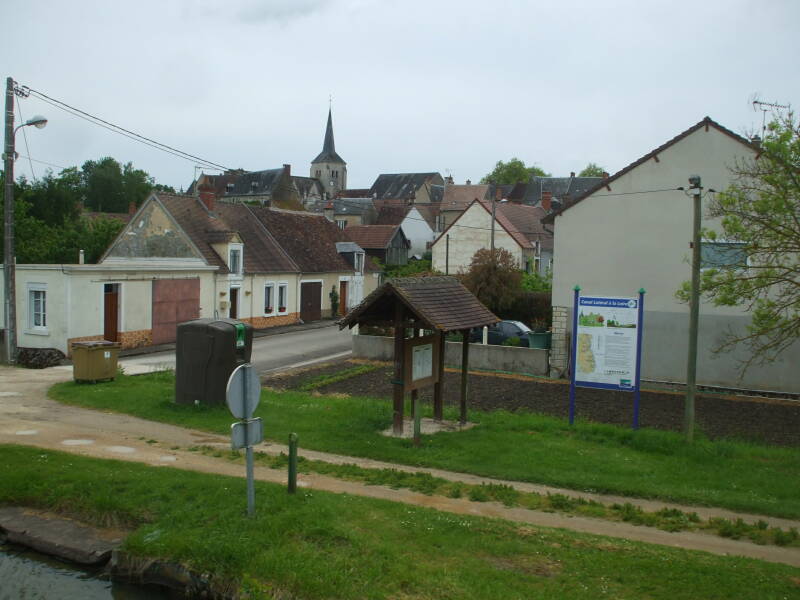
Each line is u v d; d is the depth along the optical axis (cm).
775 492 1062
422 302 1333
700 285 1491
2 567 860
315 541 796
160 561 801
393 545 784
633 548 797
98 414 1486
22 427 1341
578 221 2370
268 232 4062
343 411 1557
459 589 689
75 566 854
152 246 3341
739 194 1370
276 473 1088
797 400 2067
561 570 734
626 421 1695
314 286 4219
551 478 1107
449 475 1130
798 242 1299
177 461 1140
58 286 2470
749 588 690
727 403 1994
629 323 1452
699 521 929
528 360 2419
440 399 1507
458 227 5169
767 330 1377
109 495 951
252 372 848
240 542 792
